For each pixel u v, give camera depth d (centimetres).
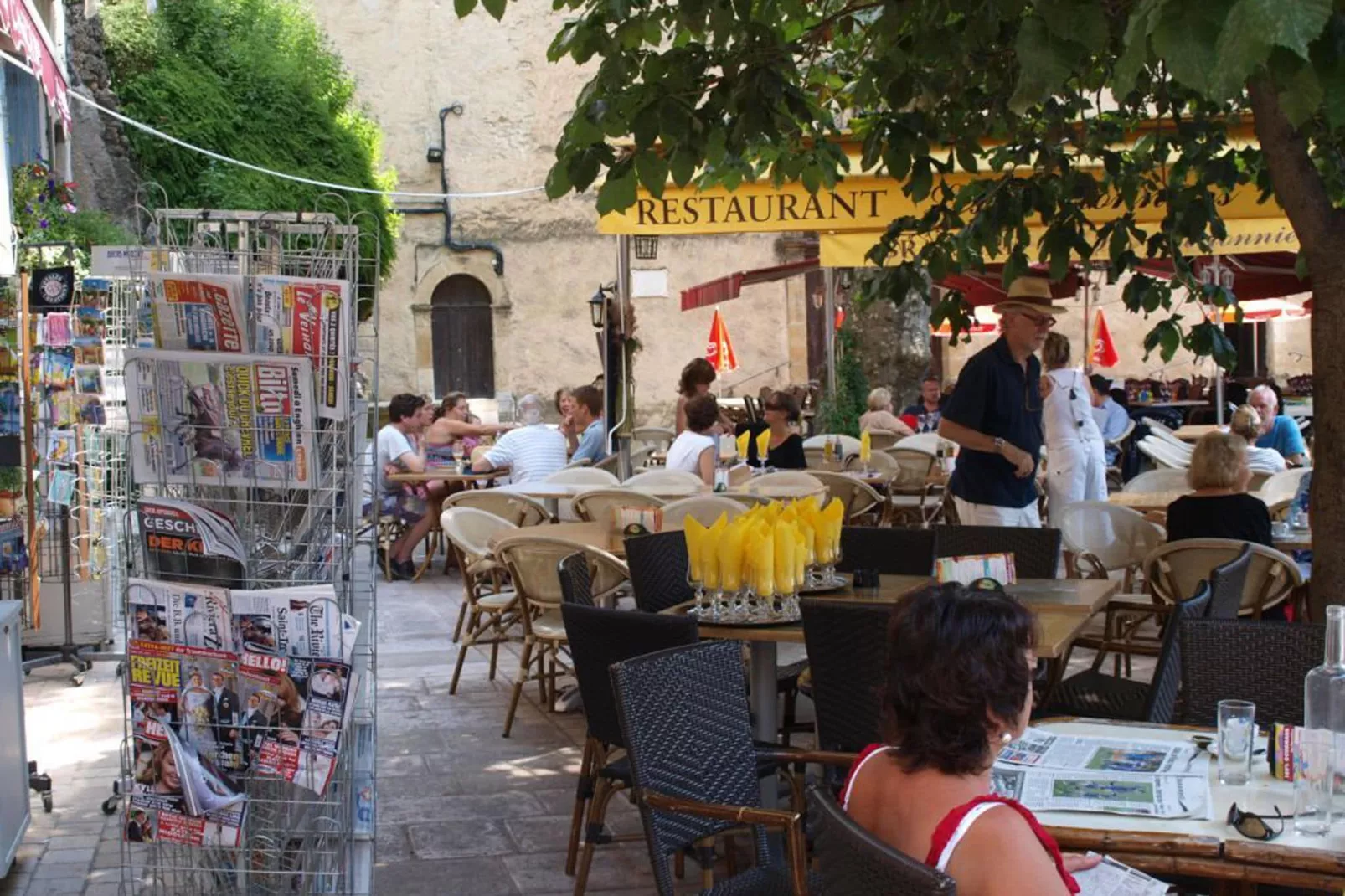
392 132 2617
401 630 962
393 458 1199
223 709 378
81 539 838
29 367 733
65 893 485
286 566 394
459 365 2667
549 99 2633
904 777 231
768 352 2670
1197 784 296
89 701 759
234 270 412
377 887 484
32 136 1122
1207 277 1048
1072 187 639
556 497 956
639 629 415
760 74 503
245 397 379
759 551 466
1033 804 287
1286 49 303
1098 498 894
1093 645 643
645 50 521
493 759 638
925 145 610
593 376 2667
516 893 476
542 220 2652
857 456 1312
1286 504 834
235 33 1975
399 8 2606
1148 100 676
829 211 798
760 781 430
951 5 537
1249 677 384
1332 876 256
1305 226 458
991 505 680
